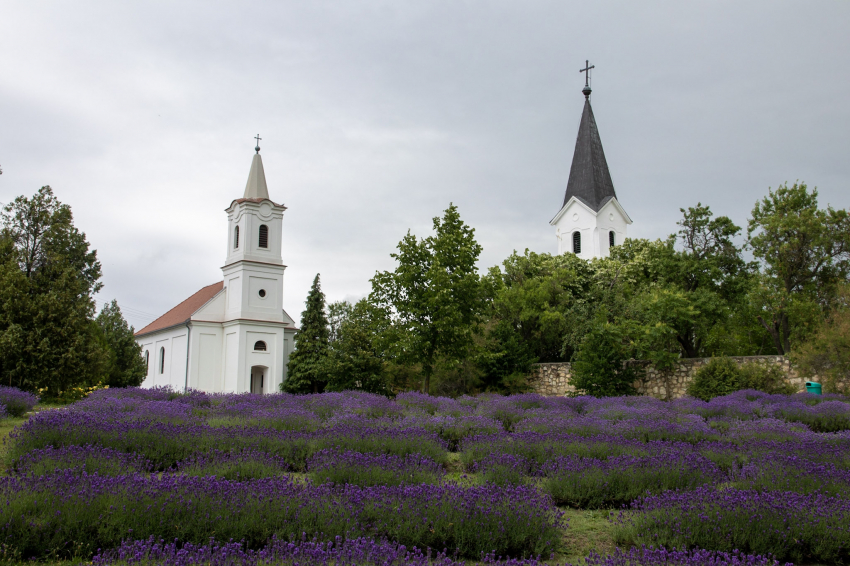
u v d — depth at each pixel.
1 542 4.98
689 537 5.79
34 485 5.94
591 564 5.09
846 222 29.14
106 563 4.52
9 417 14.46
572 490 7.85
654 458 8.84
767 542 5.79
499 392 31.34
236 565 4.48
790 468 8.34
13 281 24.27
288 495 6.20
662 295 29.22
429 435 11.23
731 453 10.02
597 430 12.70
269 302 46.88
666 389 29.00
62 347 24.39
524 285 36.06
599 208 51.56
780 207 31.77
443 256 24.16
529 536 5.86
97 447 8.47
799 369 23.67
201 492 5.97
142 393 19.98
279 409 14.93
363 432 10.77
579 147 53.09
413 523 5.82
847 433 12.83
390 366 36.75
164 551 4.79
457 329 23.41
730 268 34.81
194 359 45.41
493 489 6.69
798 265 29.62
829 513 6.14
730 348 37.59
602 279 39.59
